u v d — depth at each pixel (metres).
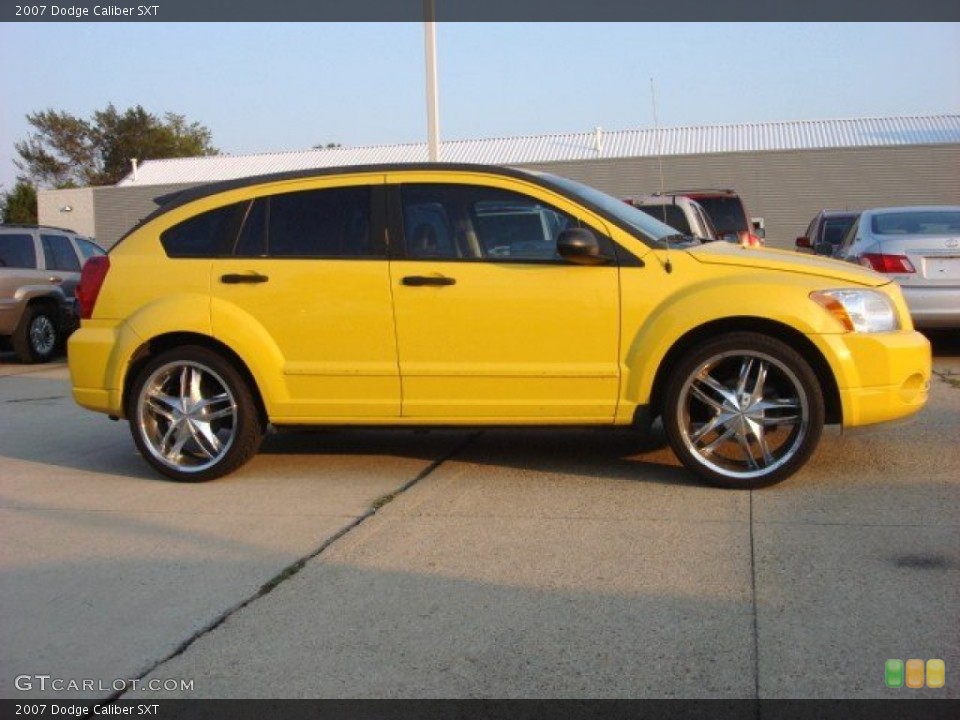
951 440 6.86
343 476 6.48
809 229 20.80
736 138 43.75
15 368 13.60
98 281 6.45
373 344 6.04
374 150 47.03
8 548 5.30
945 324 9.85
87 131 74.19
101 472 6.89
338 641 4.06
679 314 5.68
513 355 5.92
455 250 6.02
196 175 46.66
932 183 37.59
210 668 3.89
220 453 6.36
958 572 4.50
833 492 5.72
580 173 40.25
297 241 6.21
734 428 5.77
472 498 5.88
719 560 4.74
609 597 4.37
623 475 6.23
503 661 3.85
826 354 5.57
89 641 4.15
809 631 3.98
